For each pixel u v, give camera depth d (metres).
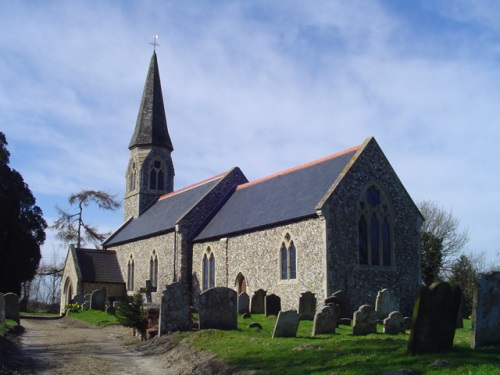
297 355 12.79
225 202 38.41
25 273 45.22
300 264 26.66
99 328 26.80
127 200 51.00
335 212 25.97
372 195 28.17
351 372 10.48
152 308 20.53
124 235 46.75
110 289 44.31
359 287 26.12
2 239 44.03
